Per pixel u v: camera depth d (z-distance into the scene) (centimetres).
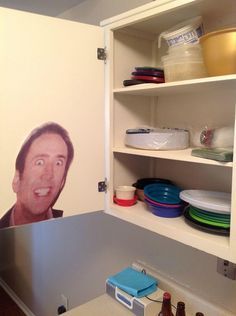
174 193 131
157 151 117
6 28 101
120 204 133
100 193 132
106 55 126
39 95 110
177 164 140
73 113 119
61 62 114
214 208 99
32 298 289
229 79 89
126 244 175
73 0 204
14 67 103
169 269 150
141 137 123
